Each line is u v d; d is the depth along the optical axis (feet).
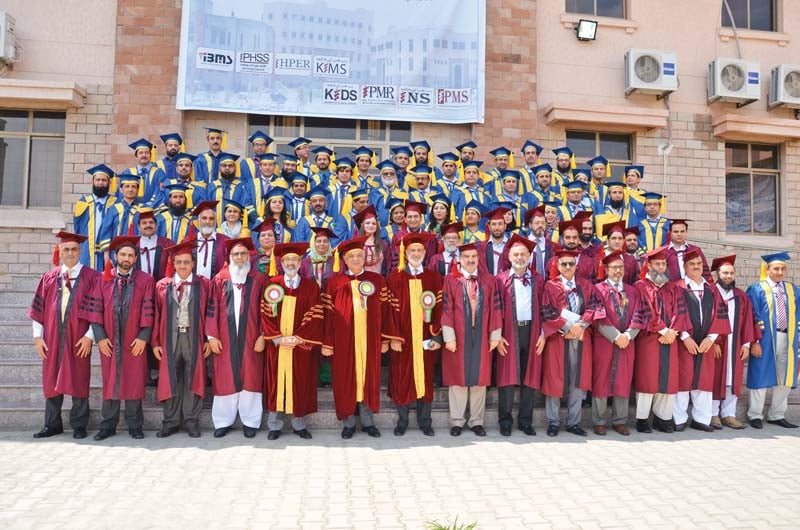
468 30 32.22
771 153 36.50
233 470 15.87
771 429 21.91
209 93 30.42
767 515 13.25
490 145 32.63
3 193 31.17
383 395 21.58
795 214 35.68
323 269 22.02
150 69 30.63
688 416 22.36
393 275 20.65
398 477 15.49
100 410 20.08
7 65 30.58
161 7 30.86
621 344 20.38
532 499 14.05
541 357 20.65
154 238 22.44
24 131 31.27
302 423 19.72
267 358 19.54
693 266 22.21
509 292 20.76
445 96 32.14
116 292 19.08
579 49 34.53
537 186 29.81
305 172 28.60
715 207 34.88
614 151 35.01
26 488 14.26
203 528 12.11
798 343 22.47
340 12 31.58
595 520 12.86
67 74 31.07
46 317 19.19
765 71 36.06
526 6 33.37
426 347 20.15
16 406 20.38
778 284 22.84
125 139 30.37
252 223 25.58
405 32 31.96
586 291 20.79
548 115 33.24
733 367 22.18
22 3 30.99
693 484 15.24
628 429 21.39
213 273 21.99
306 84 31.24
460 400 20.31
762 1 36.96
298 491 14.34
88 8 31.42
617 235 23.18
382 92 31.78
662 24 35.35
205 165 27.61
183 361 19.48
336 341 19.70
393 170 27.86
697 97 35.27
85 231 25.03
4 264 30.25
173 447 18.07
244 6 30.81
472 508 13.42
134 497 13.76
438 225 25.13
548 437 20.11
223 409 19.58
